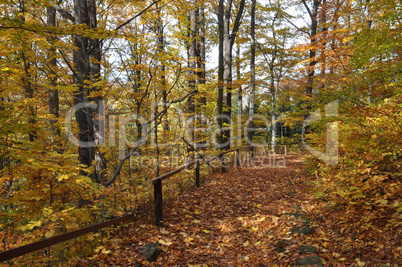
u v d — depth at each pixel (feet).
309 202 25.20
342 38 37.09
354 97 24.88
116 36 15.51
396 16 20.83
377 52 22.27
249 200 28.35
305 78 50.19
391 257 11.22
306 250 15.17
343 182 20.81
